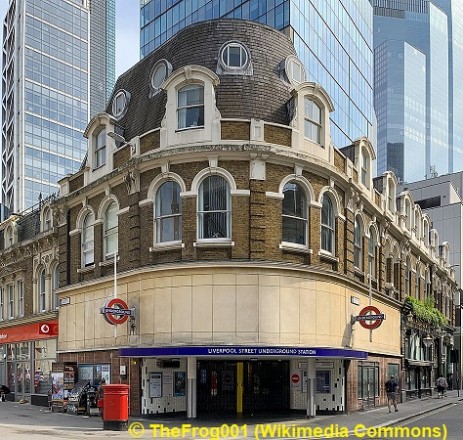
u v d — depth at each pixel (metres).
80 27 151.12
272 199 23.95
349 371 27.48
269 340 23.00
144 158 24.78
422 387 44.38
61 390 28.22
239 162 23.83
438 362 51.25
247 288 23.11
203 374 26.31
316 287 24.64
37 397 33.97
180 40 27.64
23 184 131.00
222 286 23.12
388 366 34.56
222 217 23.77
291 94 25.92
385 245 35.38
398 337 37.00
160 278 23.97
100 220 28.17
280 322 23.31
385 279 34.75
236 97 24.95
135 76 30.36
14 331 38.69
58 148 140.00
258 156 23.72
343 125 61.19
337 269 26.38
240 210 23.53
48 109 139.25
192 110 24.58
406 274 41.19
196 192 23.88
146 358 24.58
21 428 21.17
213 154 23.67
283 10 50.19
